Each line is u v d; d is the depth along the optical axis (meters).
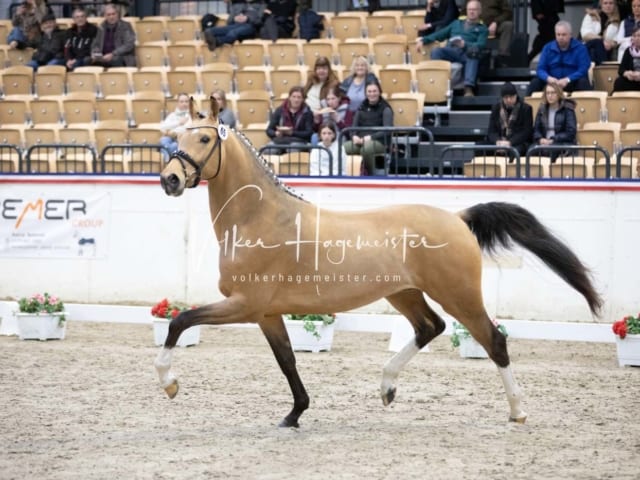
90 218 16.67
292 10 23.83
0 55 25.11
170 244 16.42
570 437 8.98
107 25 23.89
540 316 15.34
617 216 15.02
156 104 21.28
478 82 21.20
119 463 7.93
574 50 19.36
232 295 9.16
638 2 20.16
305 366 12.63
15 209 16.92
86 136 19.89
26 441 8.68
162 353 8.92
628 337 12.83
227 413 9.91
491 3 21.92
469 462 8.02
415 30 23.44
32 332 14.55
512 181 15.23
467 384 11.55
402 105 19.11
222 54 23.52
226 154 9.18
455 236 9.29
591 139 17.31
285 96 20.84
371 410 10.12
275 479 7.45
